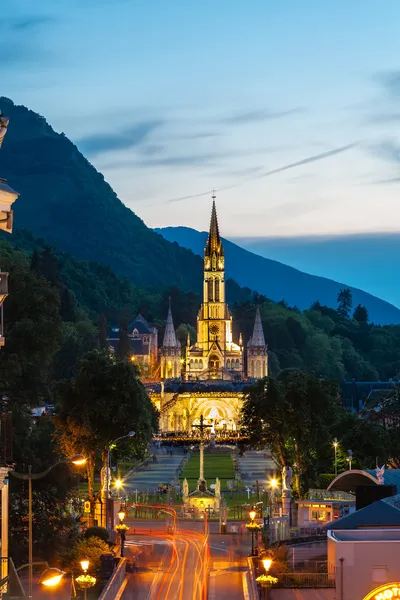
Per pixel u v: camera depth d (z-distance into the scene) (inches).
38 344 5595.5
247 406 7362.2
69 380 6117.1
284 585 3855.8
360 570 3472.0
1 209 2753.4
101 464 6939.0
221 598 4084.6
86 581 3641.7
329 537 3651.6
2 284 2886.3
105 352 6190.9
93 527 5049.2
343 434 7613.2
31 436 4985.2
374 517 3828.7
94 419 5915.4
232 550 5226.4
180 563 4805.6
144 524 6225.4
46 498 4916.3
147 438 6146.7
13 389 5521.7
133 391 5984.3
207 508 6806.1
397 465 7859.3
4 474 3129.9
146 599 4023.1
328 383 7416.3
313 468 7145.7
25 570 4264.3
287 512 5900.6
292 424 7165.4
